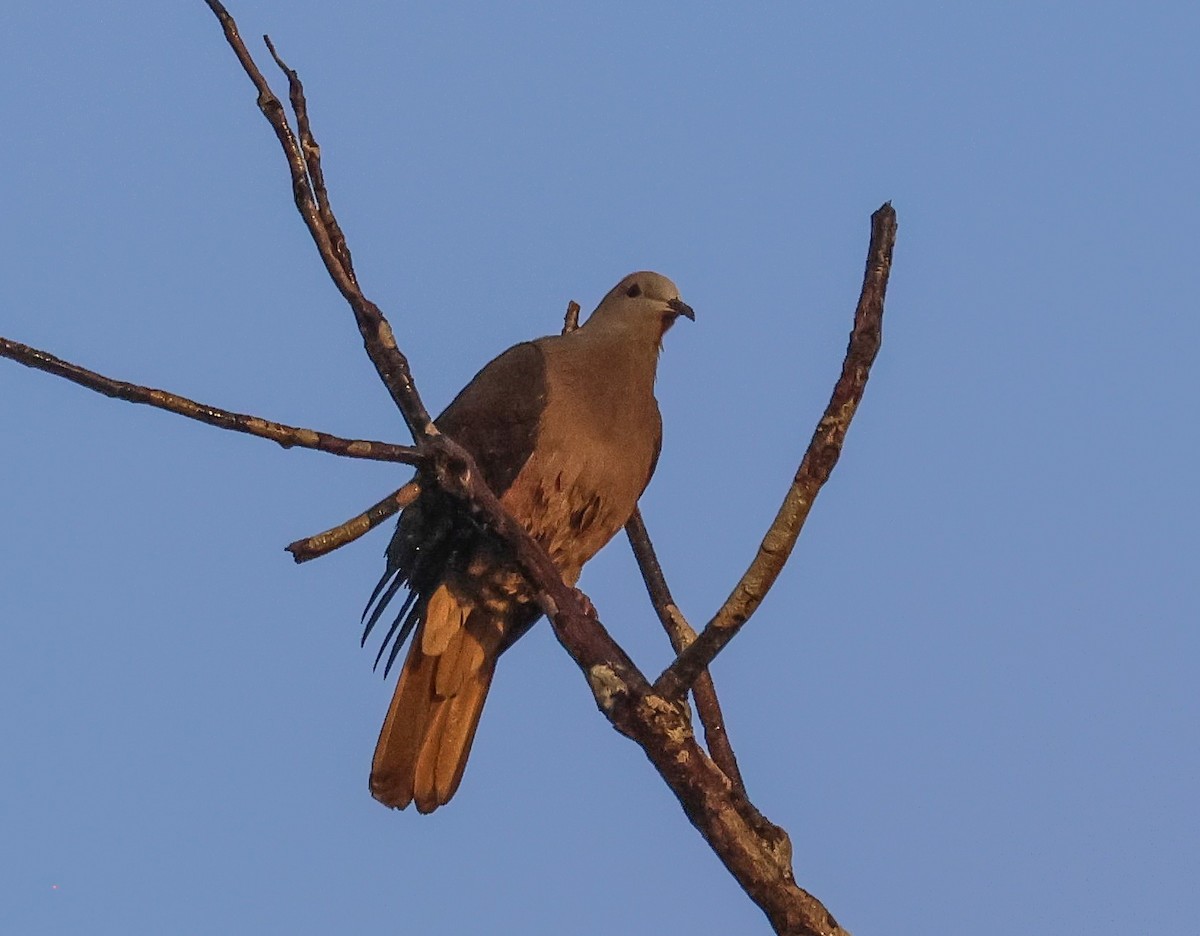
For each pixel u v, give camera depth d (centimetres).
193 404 710
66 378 696
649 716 765
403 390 785
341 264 799
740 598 741
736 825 759
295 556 776
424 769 1166
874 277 718
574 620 799
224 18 810
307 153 802
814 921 753
